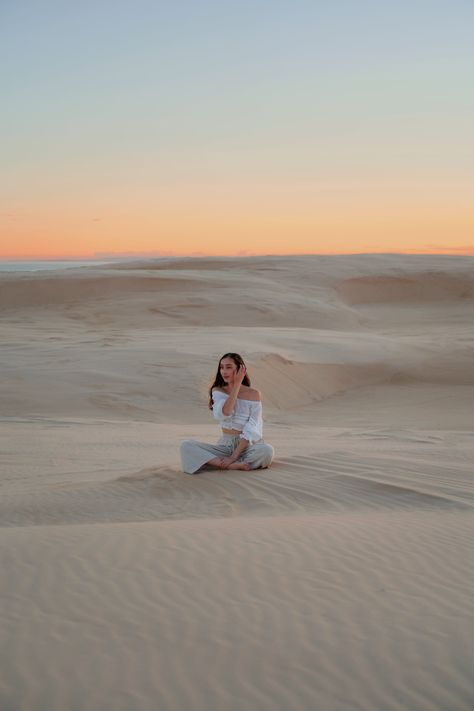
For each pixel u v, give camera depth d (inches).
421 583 172.6
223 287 2167.8
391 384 1101.1
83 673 128.6
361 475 333.1
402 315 2124.8
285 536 214.1
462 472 345.4
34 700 120.0
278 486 319.9
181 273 2393.0
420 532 220.8
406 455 417.7
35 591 165.8
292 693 122.6
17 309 1948.8
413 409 936.9
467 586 170.6
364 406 967.6
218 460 350.0
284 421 819.4
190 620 150.5
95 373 936.3
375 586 170.6
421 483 314.7
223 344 1184.8
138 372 953.5
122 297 2041.1
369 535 216.2
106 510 299.9
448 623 148.4
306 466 357.4
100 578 174.2
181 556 191.8
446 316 2085.4
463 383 1088.8
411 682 125.7
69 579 173.5
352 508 282.2
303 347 1225.4
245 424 351.6
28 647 137.8
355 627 147.0
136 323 1745.8
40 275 2246.6
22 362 992.9
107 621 149.7
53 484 379.2
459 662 132.0
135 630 145.6
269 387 976.9
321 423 822.5
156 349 1108.5
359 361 1160.8
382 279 2503.7
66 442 556.7
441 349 1267.2
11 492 358.6
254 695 122.0
